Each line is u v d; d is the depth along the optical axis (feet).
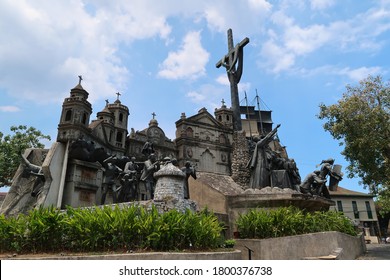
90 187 54.75
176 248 27.09
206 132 130.52
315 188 58.90
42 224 26.32
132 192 48.85
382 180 69.87
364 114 66.13
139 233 26.66
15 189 50.80
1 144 98.37
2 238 26.13
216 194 54.19
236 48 102.42
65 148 52.90
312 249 36.65
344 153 71.61
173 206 37.78
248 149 93.45
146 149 57.77
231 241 33.53
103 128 92.17
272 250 34.76
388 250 66.13
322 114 70.79
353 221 66.39
